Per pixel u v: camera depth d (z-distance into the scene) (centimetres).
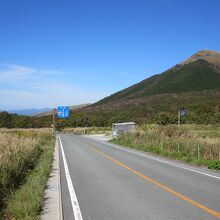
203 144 2155
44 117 12075
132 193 1047
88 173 1505
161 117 7238
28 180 1202
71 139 5272
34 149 2047
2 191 927
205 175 1413
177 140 2558
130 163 1883
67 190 1116
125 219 764
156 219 758
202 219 754
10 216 765
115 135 4975
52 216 797
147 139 3219
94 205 902
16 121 10512
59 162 1988
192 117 7806
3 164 1112
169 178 1336
